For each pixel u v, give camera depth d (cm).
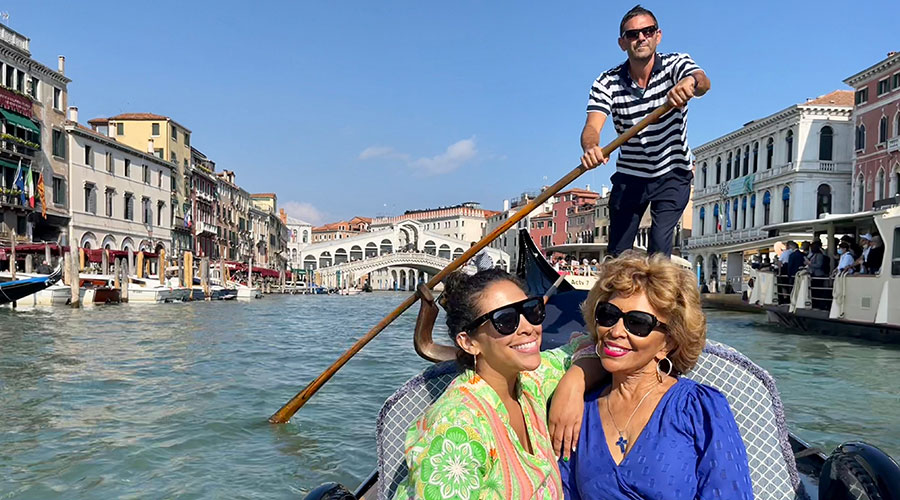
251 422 691
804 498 230
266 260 7350
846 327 1461
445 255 8362
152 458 574
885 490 206
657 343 205
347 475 536
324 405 774
